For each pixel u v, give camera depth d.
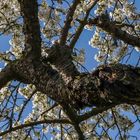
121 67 2.60
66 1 7.11
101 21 3.99
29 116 8.73
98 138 7.90
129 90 2.50
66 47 3.57
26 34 3.92
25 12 3.93
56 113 8.76
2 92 8.12
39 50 3.83
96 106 2.77
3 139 8.05
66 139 8.48
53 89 3.15
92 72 2.73
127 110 8.75
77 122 5.44
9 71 3.96
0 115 6.18
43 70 3.42
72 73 3.04
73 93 2.81
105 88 2.58
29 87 8.97
